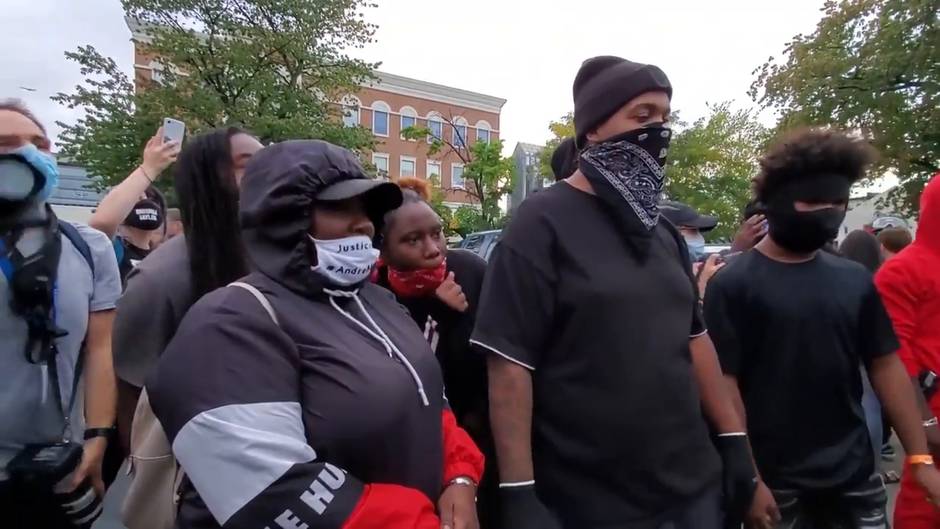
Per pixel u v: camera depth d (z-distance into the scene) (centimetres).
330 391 148
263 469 136
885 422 301
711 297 252
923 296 263
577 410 192
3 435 216
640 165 201
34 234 223
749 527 225
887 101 1905
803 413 240
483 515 249
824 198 232
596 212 201
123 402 222
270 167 158
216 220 213
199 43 2392
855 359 244
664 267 203
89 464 228
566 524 195
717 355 238
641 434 190
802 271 243
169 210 552
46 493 219
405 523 145
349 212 162
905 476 268
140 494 196
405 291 253
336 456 146
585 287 192
